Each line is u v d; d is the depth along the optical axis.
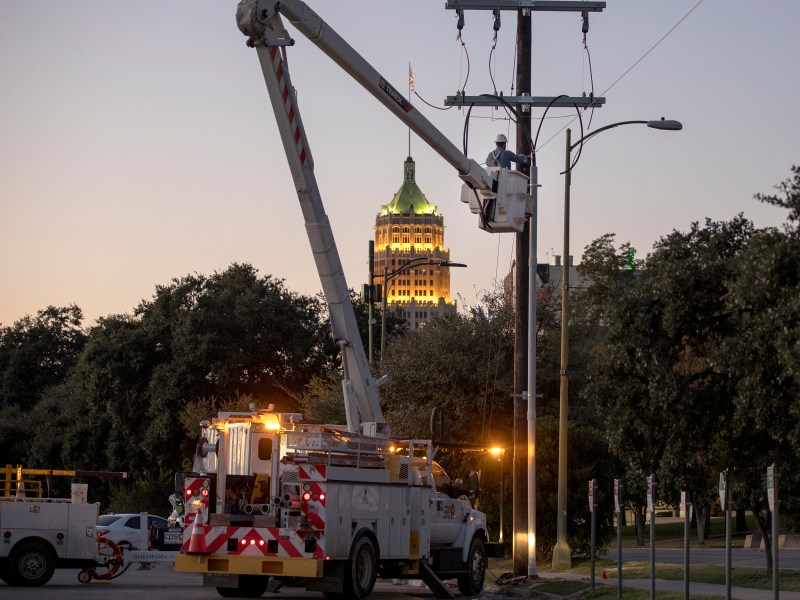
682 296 19.19
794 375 16.05
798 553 48.31
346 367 27.42
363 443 25.77
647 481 22.09
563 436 37.19
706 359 18.81
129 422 83.44
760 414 17.83
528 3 32.03
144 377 84.00
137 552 34.91
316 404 62.47
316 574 24.14
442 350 52.94
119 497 75.88
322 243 25.67
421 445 28.47
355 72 22.62
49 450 85.69
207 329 83.69
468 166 26.47
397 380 53.47
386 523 26.39
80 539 30.92
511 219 27.83
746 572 31.38
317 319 92.00
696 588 26.66
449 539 29.47
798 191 17.39
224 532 24.81
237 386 85.12
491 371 51.84
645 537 88.75
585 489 42.56
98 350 82.81
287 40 21.97
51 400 90.19
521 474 34.00
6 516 30.16
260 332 87.31
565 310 37.16
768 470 17.78
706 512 73.38
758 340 17.17
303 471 24.47
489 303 54.69
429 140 24.91
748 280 17.03
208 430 25.73
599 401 20.59
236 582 25.19
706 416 19.59
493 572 40.78
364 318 99.38
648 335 19.81
